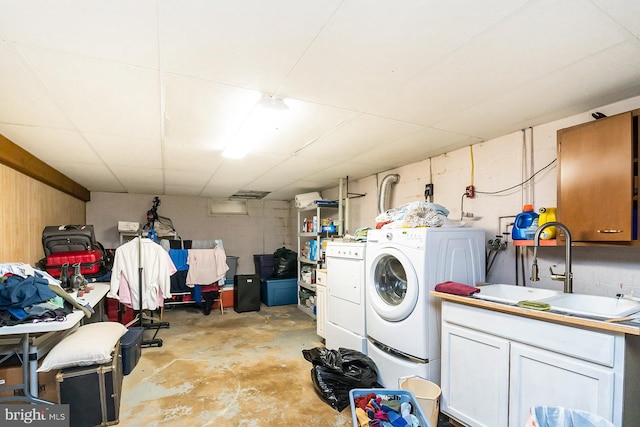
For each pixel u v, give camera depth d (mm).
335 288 3264
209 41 1392
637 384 1443
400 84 1815
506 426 1745
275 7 1180
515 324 1728
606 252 2100
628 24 1278
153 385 2672
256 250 6867
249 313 5258
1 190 2787
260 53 1493
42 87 1790
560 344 1547
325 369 2553
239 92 1899
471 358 1944
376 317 2674
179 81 1752
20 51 1439
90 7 1159
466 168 3062
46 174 3555
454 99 2016
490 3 1159
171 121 2346
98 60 1528
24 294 2002
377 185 4363
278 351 3479
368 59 1553
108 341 2275
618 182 1803
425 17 1242
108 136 2664
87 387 2090
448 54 1512
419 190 3625
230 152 3133
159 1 1138
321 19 1253
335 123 2434
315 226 4938
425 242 2291
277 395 2510
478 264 2570
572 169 2025
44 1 1125
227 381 2748
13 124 2350
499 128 2553
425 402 1957
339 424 2141
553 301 1840
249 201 6844
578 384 1483
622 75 1705
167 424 2127
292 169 4062
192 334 4098
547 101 2041
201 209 6445
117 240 5723
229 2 1149
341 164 3803
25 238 3252
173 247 5488
